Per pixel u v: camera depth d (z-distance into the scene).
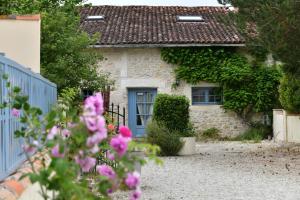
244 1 14.16
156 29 21.69
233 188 9.48
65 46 14.85
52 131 2.90
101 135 2.86
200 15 23.59
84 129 2.89
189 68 20.80
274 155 15.09
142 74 20.91
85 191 2.79
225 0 15.15
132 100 21.03
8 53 9.72
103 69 20.84
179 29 21.77
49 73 14.52
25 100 3.19
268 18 13.30
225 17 15.59
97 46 20.12
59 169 2.64
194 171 11.98
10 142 4.69
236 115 21.00
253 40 15.12
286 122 19.16
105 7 24.41
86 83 16.14
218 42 20.38
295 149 16.56
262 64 20.88
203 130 20.97
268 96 20.86
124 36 20.78
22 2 15.08
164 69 20.92
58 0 17.86
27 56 9.76
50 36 14.59
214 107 20.94
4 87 4.43
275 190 9.20
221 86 20.92
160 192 9.09
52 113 3.11
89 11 23.72
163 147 15.56
